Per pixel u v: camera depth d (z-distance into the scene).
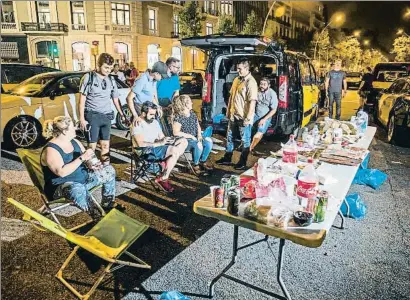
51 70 8.73
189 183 4.75
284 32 62.72
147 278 2.68
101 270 2.78
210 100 6.43
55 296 2.46
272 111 5.75
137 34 30.73
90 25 29.38
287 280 2.68
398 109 7.08
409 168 5.62
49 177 3.19
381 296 2.52
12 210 3.82
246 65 5.02
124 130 8.08
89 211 3.28
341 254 3.06
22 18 28.53
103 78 4.63
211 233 3.41
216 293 2.53
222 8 42.81
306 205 2.32
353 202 3.75
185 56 36.84
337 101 8.59
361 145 4.35
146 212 3.83
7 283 2.58
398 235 3.40
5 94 6.45
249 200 2.49
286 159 3.45
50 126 3.19
